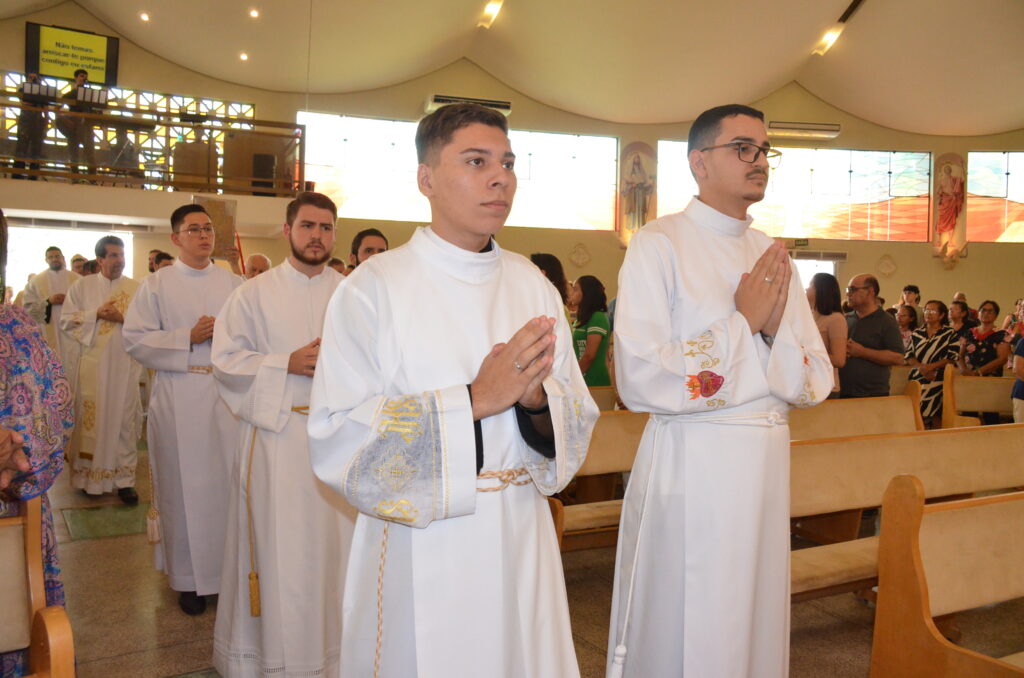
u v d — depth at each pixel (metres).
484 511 1.46
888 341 5.26
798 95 16.80
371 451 1.38
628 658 2.16
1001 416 7.17
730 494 1.98
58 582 1.93
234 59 13.35
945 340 6.62
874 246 17.09
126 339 3.55
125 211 10.34
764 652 2.04
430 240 1.54
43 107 10.03
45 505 1.91
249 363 2.72
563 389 1.54
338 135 14.85
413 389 1.47
